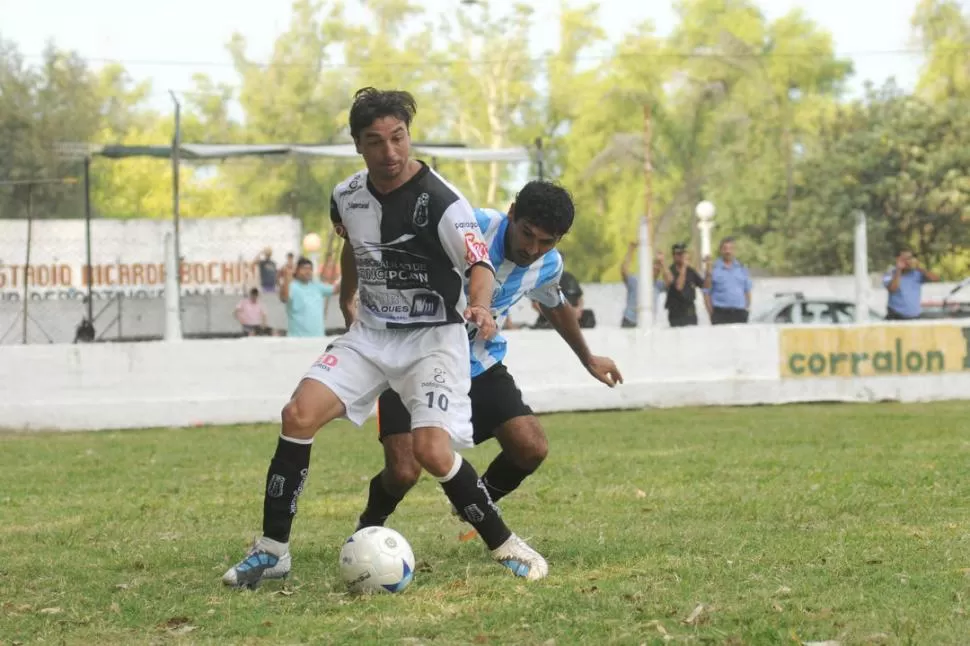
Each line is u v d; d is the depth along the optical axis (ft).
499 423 29.89
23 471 53.88
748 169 238.48
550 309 31.17
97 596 25.91
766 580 25.66
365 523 30.25
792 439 60.70
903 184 209.26
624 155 246.47
